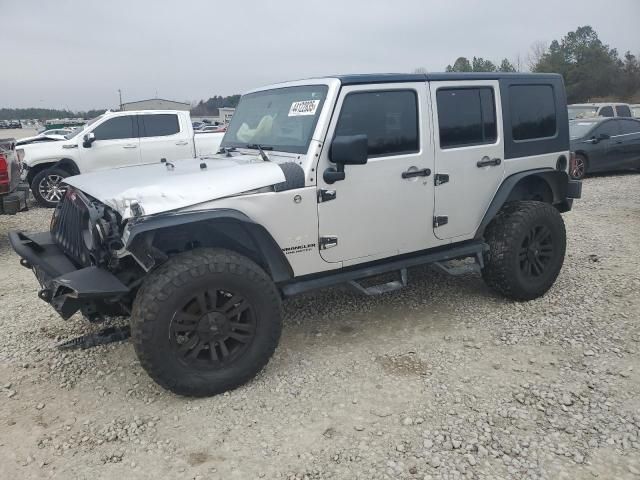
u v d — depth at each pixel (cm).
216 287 330
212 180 342
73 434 313
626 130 1288
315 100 383
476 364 379
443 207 436
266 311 349
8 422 325
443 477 269
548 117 502
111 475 278
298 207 364
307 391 351
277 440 302
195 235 362
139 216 311
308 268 381
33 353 411
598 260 601
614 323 434
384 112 398
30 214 1015
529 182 509
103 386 364
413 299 502
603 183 1197
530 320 446
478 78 447
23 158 1004
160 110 1163
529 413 319
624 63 5825
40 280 393
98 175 401
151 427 317
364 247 403
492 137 461
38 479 276
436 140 424
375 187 395
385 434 304
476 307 478
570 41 5941
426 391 346
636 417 311
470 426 309
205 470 280
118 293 312
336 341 422
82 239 356
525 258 473
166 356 323
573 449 286
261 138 425
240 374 347
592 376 356
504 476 268
